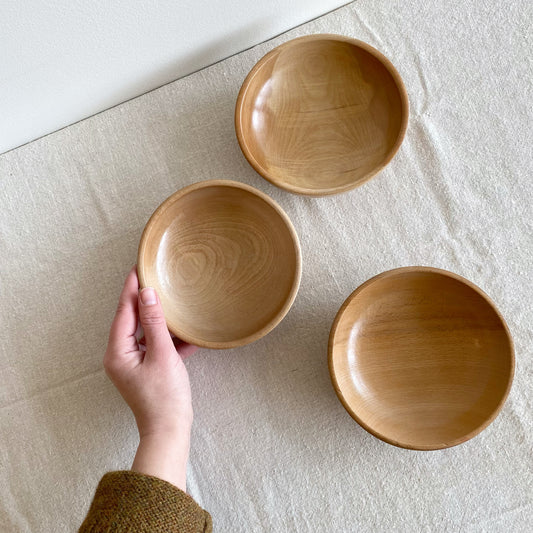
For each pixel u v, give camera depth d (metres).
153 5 0.61
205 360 0.72
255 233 0.68
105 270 0.73
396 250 0.72
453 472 0.69
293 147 0.71
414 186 0.72
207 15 0.66
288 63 0.70
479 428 0.62
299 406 0.71
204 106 0.74
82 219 0.74
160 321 0.61
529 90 0.73
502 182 0.72
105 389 0.72
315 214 0.73
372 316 0.68
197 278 0.68
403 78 0.74
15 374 0.72
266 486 0.70
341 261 0.72
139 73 0.71
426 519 0.69
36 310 0.73
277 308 0.65
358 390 0.67
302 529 0.69
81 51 0.64
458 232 0.72
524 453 0.69
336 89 0.71
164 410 0.62
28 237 0.74
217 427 0.71
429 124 0.73
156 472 0.59
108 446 0.71
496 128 0.73
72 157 0.74
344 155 0.70
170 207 0.65
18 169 0.75
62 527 0.70
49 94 0.68
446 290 0.66
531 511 0.68
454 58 0.73
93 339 0.72
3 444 0.71
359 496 0.69
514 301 0.71
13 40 0.58
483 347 0.66
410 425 0.65
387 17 0.74
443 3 0.74
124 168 0.74
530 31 0.73
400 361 0.68
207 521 0.56
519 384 0.70
